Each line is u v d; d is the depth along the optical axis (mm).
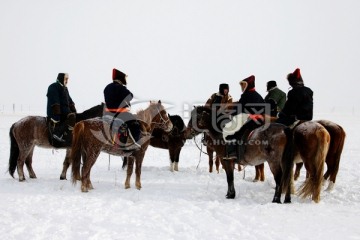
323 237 6605
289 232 6859
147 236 6613
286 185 8875
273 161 8953
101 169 14383
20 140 11117
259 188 10883
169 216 7789
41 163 15898
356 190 10203
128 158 10586
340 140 9773
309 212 8086
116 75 10219
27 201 8750
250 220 7543
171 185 11234
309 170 8977
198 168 14617
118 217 7641
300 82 9711
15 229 6781
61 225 7070
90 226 7035
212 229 7000
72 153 9555
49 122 10852
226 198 9633
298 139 9086
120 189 10414
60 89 11102
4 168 14078
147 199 9250
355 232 6852
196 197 9656
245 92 9812
